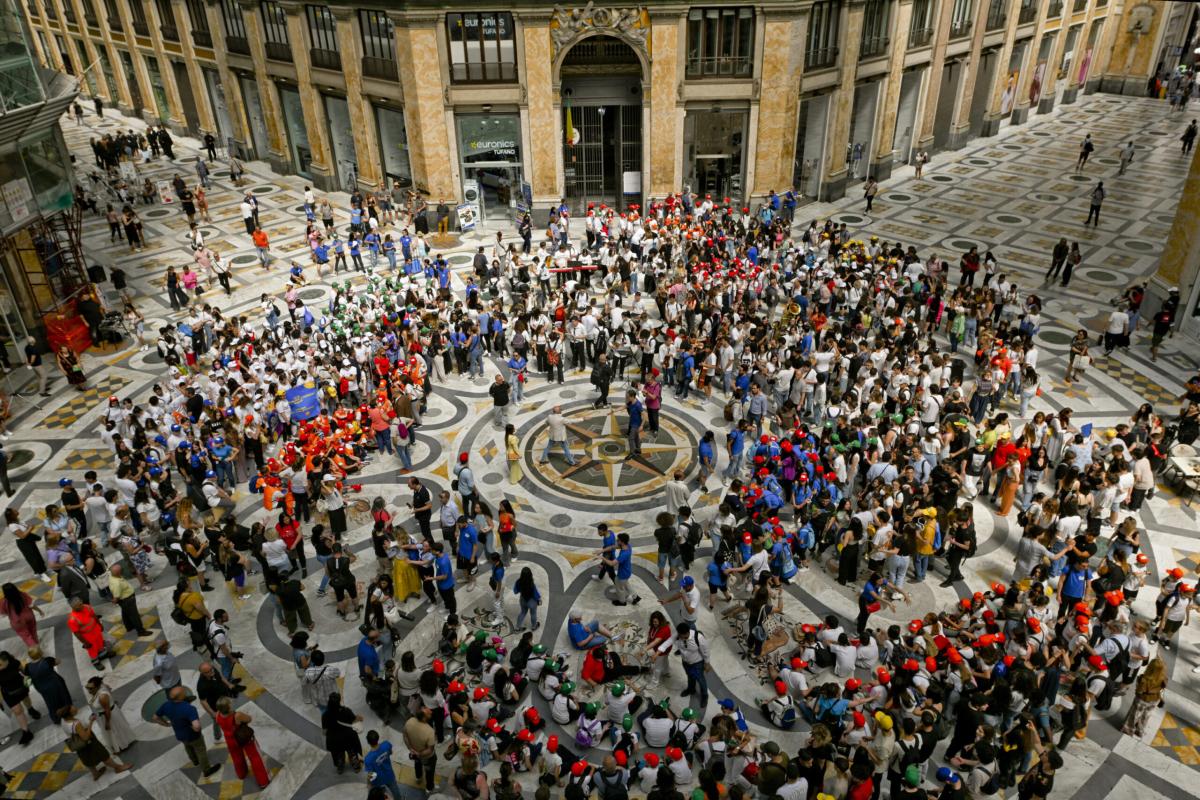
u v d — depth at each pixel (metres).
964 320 22.11
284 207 34.94
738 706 12.09
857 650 12.41
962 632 12.08
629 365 22.33
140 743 11.80
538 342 21.67
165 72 44.53
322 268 28.67
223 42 37.78
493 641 12.88
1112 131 44.19
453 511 14.63
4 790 11.10
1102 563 13.95
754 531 14.32
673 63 29.52
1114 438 17.20
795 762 9.86
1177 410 19.44
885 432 16.39
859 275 23.33
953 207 33.62
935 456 16.19
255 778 11.16
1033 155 40.66
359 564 15.19
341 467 17.16
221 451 16.86
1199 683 12.46
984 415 19.38
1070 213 32.53
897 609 13.88
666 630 12.27
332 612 14.12
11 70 19.53
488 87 29.70
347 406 19.91
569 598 14.30
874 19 33.12
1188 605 12.78
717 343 20.38
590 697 12.29
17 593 12.93
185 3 39.44
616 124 31.94
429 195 31.55
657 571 14.85
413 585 14.16
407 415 17.38
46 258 23.33
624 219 29.55
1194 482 16.36
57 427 19.95
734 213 32.81
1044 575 13.04
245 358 20.17
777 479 15.91
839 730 11.09
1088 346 22.47
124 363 22.95
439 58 29.16
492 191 33.19
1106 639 11.80
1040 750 10.38
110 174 37.81
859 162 36.84
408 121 30.70
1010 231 30.86
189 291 26.02
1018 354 19.58
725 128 31.45
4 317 22.00
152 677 12.92
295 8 32.22
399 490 17.28
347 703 12.31
